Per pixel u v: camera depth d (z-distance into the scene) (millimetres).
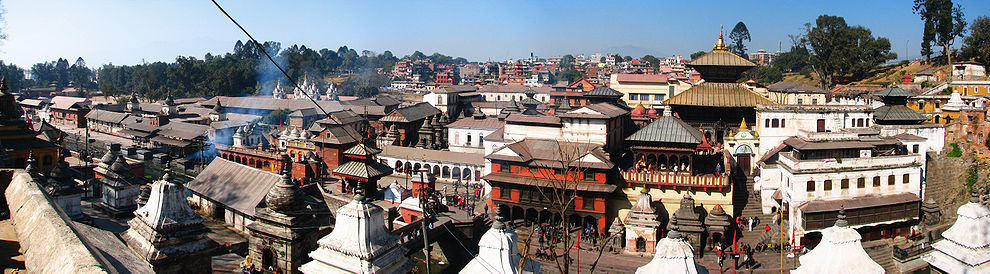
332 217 47531
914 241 69375
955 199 81938
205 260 25859
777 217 72875
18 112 67812
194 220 25406
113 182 47531
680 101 99812
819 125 86062
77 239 13961
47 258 13539
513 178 74750
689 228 65188
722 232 66625
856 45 168125
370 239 26297
